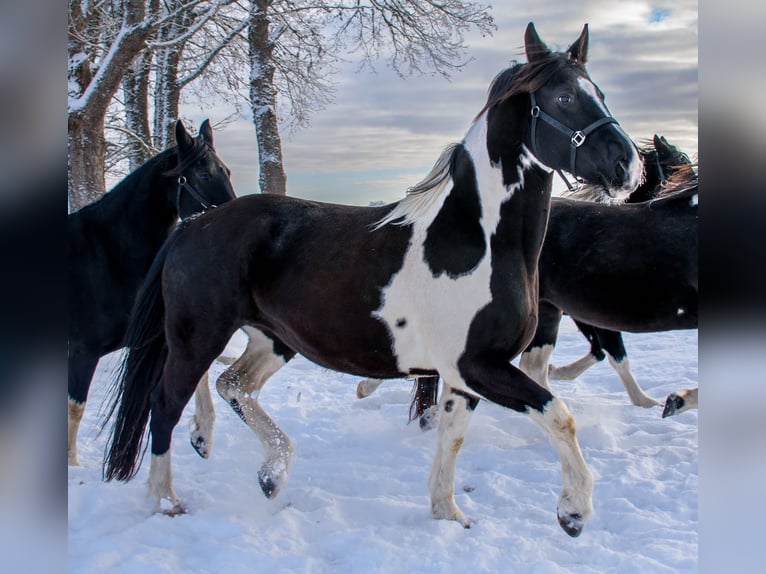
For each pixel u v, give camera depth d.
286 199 3.87
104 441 5.32
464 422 3.66
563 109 3.19
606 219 4.86
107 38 10.84
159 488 3.83
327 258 3.53
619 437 5.10
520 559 3.25
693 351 8.35
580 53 3.38
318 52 14.10
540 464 4.57
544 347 5.29
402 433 5.44
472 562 3.19
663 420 5.43
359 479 4.37
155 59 12.20
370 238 3.50
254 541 3.40
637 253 4.68
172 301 3.76
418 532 3.50
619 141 3.09
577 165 3.19
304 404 6.46
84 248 4.70
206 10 11.89
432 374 3.58
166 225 4.98
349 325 3.48
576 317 5.04
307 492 4.09
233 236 3.70
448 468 3.70
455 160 3.45
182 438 5.31
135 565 3.15
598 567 3.19
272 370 4.25
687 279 4.57
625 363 5.89
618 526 3.69
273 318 3.72
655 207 4.77
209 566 3.21
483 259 3.28
